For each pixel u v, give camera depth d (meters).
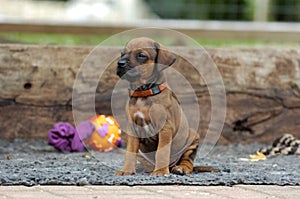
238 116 9.04
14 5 18.56
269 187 5.67
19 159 7.19
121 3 20.55
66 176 5.79
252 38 12.23
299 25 12.93
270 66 9.12
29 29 11.67
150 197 5.12
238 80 9.08
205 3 14.58
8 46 8.79
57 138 7.92
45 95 8.82
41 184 5.57
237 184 5.77
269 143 9.06
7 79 8.77
